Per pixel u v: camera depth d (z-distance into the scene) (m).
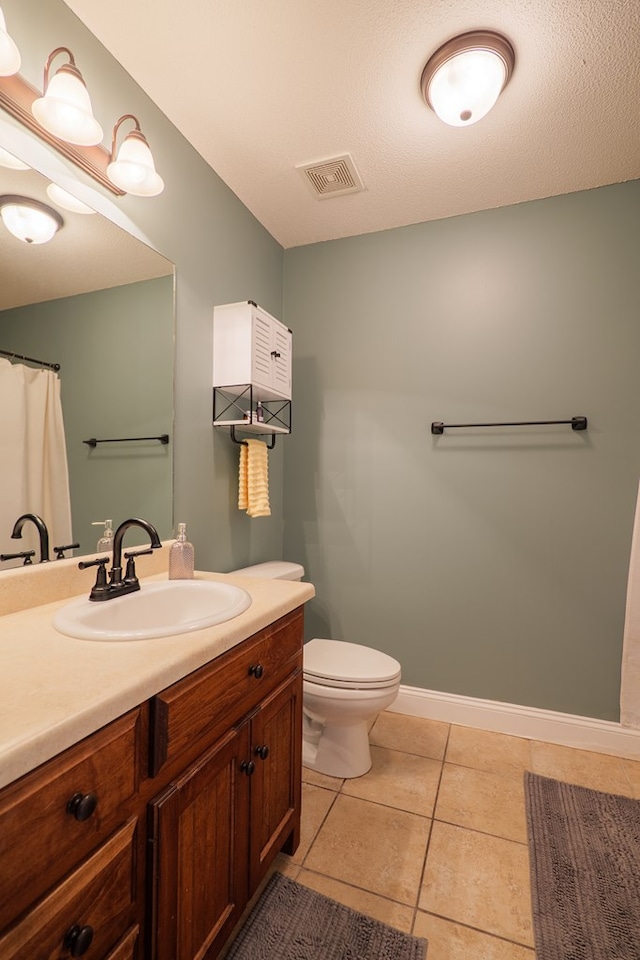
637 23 1.15
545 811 1.45
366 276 2.21
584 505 1.86
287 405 2.34
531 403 1.93
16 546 1.02
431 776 1.63
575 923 1.07
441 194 1.90
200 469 1.68
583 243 1.86
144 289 1.39
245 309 1.69
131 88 1.33
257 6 1.13
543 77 1.32
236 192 1.89
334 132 1.56
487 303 2.00
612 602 1.82
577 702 1.86
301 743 1.27
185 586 1.25
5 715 0.56
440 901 1.12
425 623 2.09
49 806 0.54
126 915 0.66
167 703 0.73
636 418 1.79
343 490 2.25
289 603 1.16
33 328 1.06
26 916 0.51
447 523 2.06
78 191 1.16
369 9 1.15
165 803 0.73
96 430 1.23
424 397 2.11
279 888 1.15
